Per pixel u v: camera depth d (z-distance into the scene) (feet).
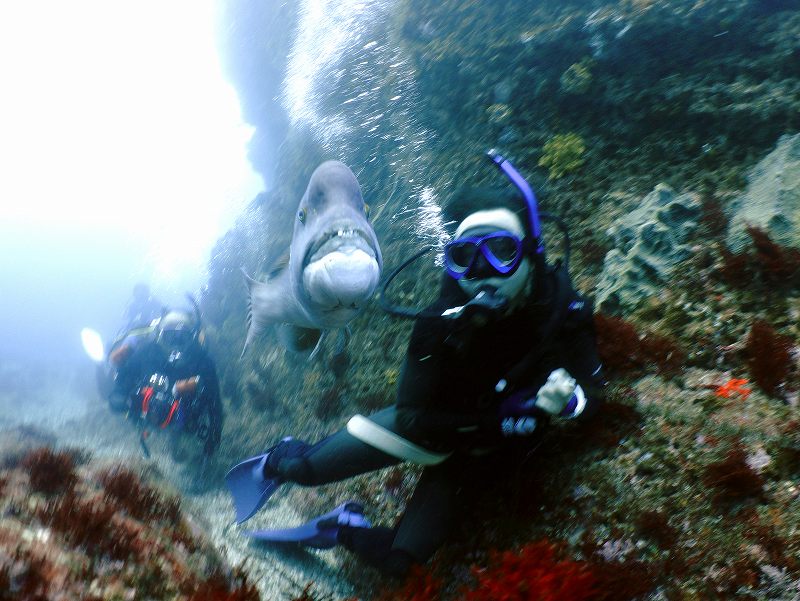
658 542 4.06
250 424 10.77
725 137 7.46
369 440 4.87
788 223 5.64
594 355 4.80
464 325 4.04
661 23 7.94
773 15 7.54
